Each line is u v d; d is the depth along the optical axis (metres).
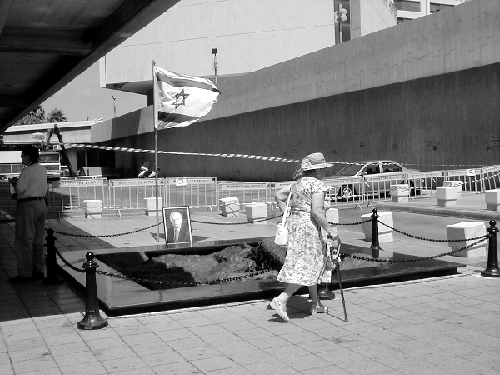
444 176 21.62
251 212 15.68
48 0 7.64
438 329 5.80
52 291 7.80
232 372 4.71
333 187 20.30
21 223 8.36
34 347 5.45
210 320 6.27
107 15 8.34
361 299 7.05
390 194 20.89
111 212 18.84
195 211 19.12
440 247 11.23
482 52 24.33
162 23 56.84
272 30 52.97
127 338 5.68
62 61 11.55
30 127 71.25
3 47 8.88
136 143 63.59
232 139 46.00
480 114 25.28
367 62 30.81
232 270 9.20
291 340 5.52
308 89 35.62
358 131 32.53
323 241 6.25
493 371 4.67
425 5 68.88
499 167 22.36
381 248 11.09
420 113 28.36
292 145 38.53
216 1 54.78
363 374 4.63
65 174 54.19
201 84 11.48
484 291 7.38
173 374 4.70
